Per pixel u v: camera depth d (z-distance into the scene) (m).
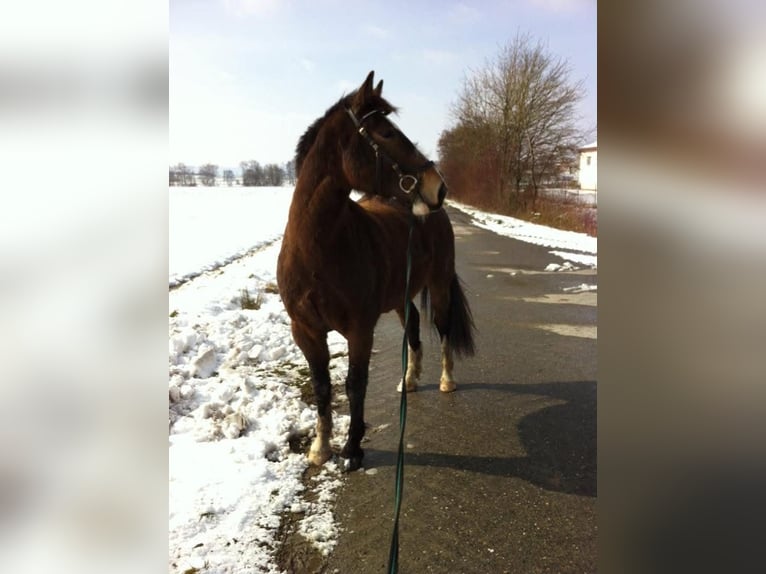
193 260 8.91
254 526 2.33
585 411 3.63
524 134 24.75
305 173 2.61
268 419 3.36
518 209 24.80
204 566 2.07
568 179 25.48
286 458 2.96
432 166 2.54
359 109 2.53
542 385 4.13
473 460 2.96
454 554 2.17
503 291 7.86
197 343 4.66
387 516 2.44
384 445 3.14
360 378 2.82
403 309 3.72
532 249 12.87
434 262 3.74
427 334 5.73
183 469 2.76
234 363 4.36
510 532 2.32
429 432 3.31
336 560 2.14
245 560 2.12
